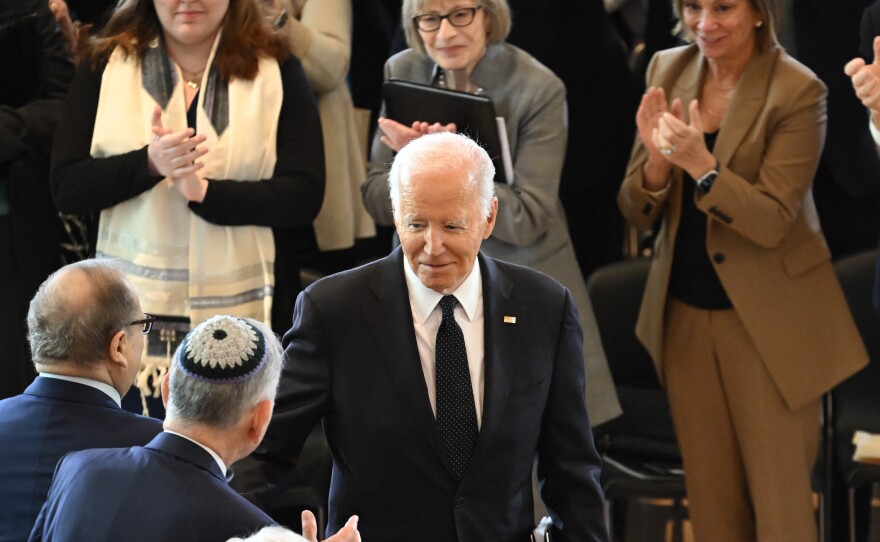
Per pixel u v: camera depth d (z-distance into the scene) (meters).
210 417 4.99
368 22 10.84
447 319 6.12
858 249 10.60
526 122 9.03
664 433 10.09
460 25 8.88
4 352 9.07
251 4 8.62
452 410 6.09
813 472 9.93
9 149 8.93
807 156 8.80
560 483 6.25
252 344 5.06
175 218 8.41
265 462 6.11
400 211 5.79
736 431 9.21
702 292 9.17
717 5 8.69
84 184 8.24
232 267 8.41
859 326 10.08
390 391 6.05
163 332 8.42
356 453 6.09
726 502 9.29
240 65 8.46
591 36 10.38
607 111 10.51
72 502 4.89
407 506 6.08
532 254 9.17
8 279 9.11
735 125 8.84
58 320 5.93
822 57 10.05
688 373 9.29
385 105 8.89
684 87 9.22
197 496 4.83
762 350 8.98
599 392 9.38
